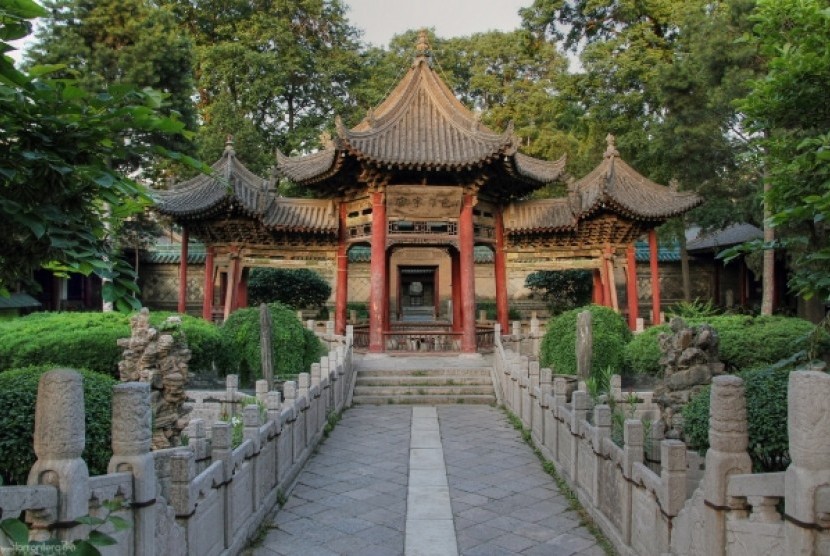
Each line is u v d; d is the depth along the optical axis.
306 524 9.02
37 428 4.37
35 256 4.58
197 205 21.91
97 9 24.41
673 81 24.80
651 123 29.48
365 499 10.09
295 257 23.59
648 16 35.75
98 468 6.81
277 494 9.77
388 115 22.09
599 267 23.27
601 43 34.56
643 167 31.69
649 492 6.88
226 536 7.47
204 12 39.72
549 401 12.07
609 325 16.55
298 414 11.70
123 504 4.91
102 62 23.48
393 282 37.41
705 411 7.29
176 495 6.21
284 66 38.81
